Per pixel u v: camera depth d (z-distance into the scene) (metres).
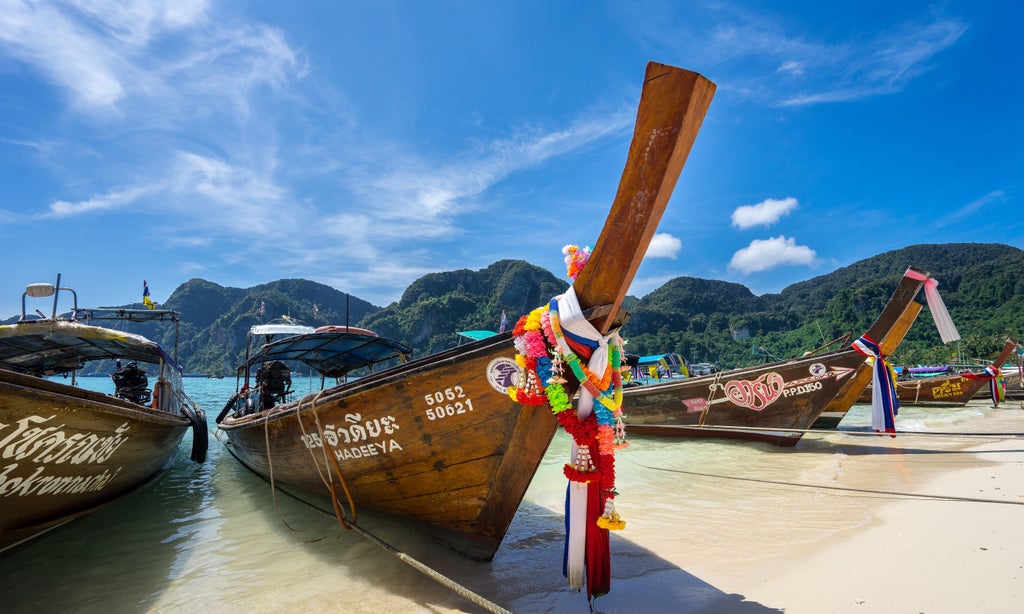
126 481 6.37
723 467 8.59
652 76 2.75
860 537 4.57
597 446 3.37
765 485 7.14
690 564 4.09
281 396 9.73
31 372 9.35
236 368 11.17
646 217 2.95
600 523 3.28
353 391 4.30
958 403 18.67
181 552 4.95
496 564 4.33
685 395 11.08
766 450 10.09
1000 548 4.02
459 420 3.99
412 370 3.97
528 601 3.53
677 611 3.24
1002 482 6.61
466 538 4.43
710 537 4.80
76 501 5.30
